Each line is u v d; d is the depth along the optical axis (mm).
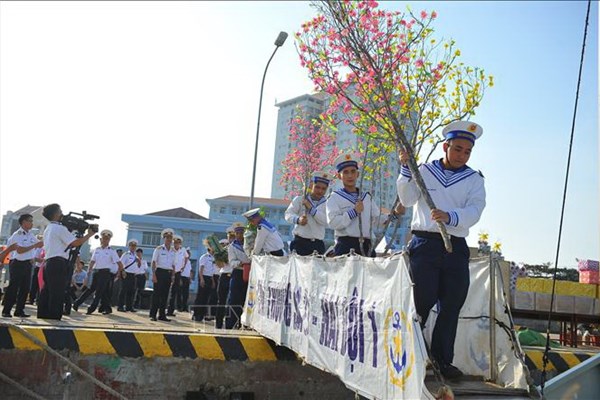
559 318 11508
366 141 11344
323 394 7090
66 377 5859
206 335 6848
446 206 4203
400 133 7254
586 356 7699
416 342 3154
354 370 4070
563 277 14859
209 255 14125
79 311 13508
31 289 14656
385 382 3543
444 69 11750
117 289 17172
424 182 4219
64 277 9039
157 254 11547
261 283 7508
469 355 4625
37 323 7289
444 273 4191
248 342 6992
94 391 6199
